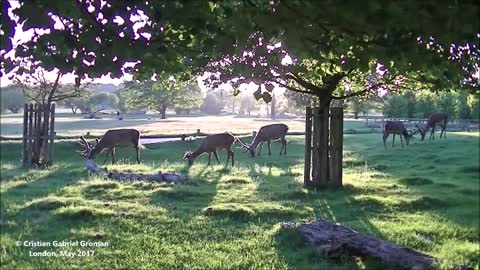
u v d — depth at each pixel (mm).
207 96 112250
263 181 14805
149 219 9305
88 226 8758
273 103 77500
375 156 22625
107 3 2775
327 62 4137
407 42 2938
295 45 2574
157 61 3293
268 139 25062
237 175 16453
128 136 21172
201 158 24078
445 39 2766
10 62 3238
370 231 8461
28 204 10438
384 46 2973
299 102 36688
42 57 3100
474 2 2123
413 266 6199
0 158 24312
